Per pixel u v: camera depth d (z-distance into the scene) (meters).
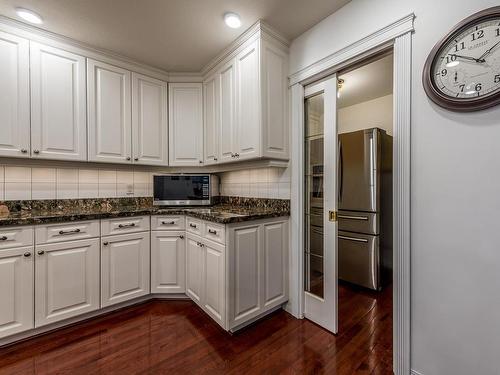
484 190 1.08
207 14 1.70
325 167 1.83
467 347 1.13
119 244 2.05
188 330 1.80
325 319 1.82
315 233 1.96
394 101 1.36
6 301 1.59
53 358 1.50
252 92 1.90
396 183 1.34
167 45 2.08
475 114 1.10
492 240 1.06
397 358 1.35
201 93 2.57
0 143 1.74
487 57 1.05
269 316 2.00
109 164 2.35
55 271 1.76
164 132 2.56
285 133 2.02
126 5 1.60
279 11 1.67
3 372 1.39
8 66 1.76
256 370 1.41
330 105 1.79
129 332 1.77
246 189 2.54
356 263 2.60
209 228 1.88
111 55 2.19
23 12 1.67
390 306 2.19
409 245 1.30
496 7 1.02
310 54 1.86
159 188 2.55
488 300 1.07
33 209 2.12
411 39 1.29
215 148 2.36
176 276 2.24
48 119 1.92
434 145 1.22
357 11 1.54
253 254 1.83
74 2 1.57
